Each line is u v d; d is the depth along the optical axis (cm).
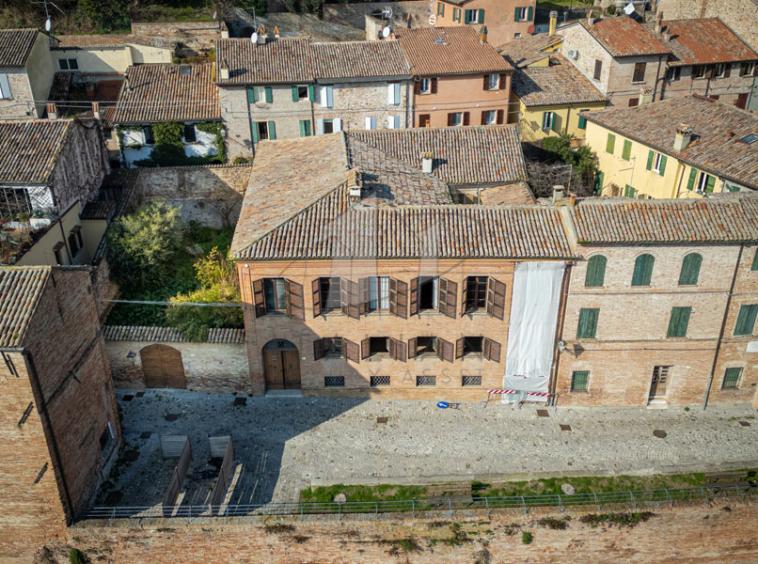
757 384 3556
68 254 4156
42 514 2794
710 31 6303
